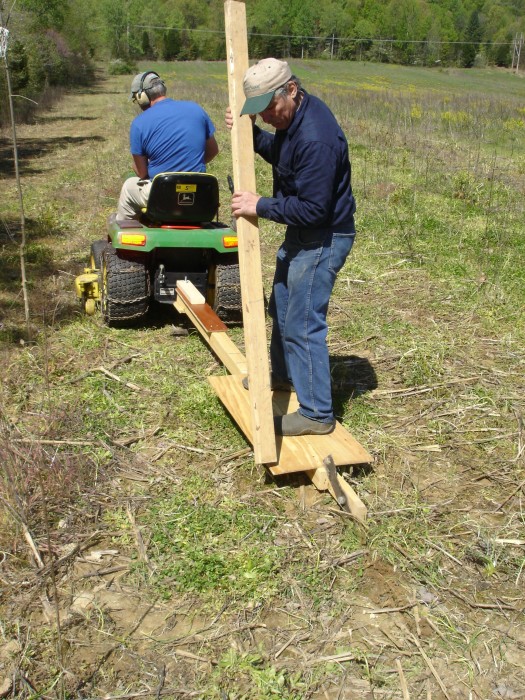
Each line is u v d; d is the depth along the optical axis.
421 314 5.91
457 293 6.39
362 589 2.87
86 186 11.09
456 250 7.74
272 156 3.43
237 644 2.58
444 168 12.28
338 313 5.90
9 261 7.06
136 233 5.00
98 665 2.49
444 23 100.12
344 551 3.06
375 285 6.66
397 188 10.52
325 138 3.07
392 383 4.66
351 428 4.07
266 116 3.12
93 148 16.03
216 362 4.88
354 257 7.50
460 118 19.56
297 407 3.90
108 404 4.23
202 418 4.12
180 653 2.54
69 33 43.88
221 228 5.36
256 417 3.32
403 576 2.95
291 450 3.50
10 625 2.65
